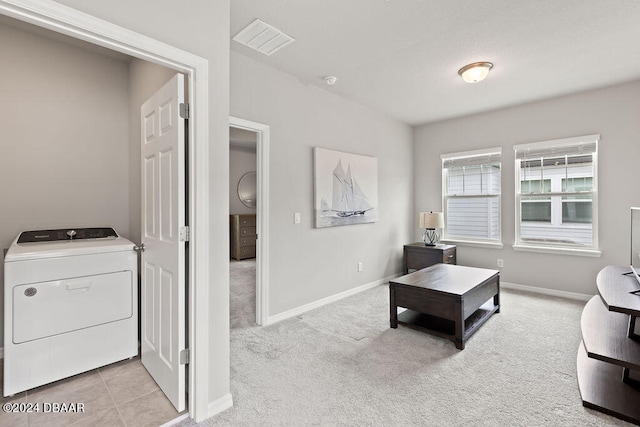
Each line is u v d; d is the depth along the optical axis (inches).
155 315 79.7
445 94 148.3
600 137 140.9
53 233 94.9
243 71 110.9
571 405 71.0
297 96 130.5
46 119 100.3
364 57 112.0
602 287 80.1
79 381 81.1
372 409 70.0
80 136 106.4
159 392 76.3
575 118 147.5
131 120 112.9
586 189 147.0
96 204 109.8
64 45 103.2
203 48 65.5
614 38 98.7
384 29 94.2
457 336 98.9
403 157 196.1
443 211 194.4
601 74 125.9
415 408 70.2
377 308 137.9
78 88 105.8
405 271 186.9
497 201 173.6
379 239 177.0
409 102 159.6
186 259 68.4
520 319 122.4
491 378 82.1
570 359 91.7
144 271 87.0
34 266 76.2
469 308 104.5
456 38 99.1
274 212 122.3
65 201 103.9
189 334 67.3
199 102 64.6
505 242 169.5
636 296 72.7
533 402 72.2
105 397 74.4
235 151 280.5
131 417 67.4
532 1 80.8
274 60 114.9
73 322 81.6
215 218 68.5
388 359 92.4
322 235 142.7
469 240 184.5
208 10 66.5
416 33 96.3
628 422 65.0
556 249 152.5
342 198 150.2
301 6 83.0
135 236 108.7
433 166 197.3
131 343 91.7
